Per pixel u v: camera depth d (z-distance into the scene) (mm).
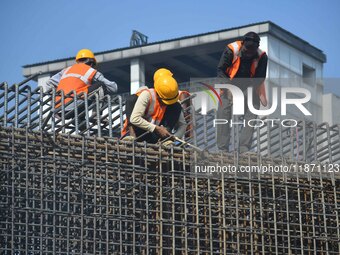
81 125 17422
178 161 16641
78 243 15773
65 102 18422
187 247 16125
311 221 17328
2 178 15562
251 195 16906
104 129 18562
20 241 15516
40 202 15344
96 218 15625
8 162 15594
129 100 17203
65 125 17000
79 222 15930
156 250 16109
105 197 16109
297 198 17297
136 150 16344
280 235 16797
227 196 16812
